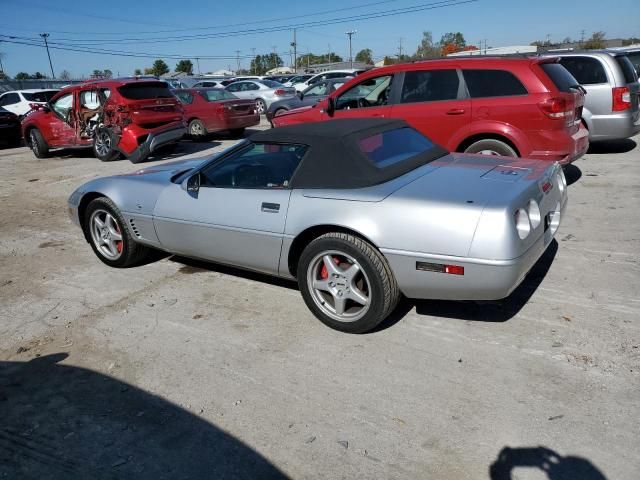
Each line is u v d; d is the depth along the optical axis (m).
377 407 2.90
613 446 2.50
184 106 14.30
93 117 11.76
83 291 4.69
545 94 5.96
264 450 2.65
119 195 4.88
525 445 2.55
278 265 3.97
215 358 3.49
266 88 21.31
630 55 12.47
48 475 2.58
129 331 3.92
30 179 10.27
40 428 2.92
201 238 4.35
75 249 5.88
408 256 3.29
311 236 3.79
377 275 3.39
